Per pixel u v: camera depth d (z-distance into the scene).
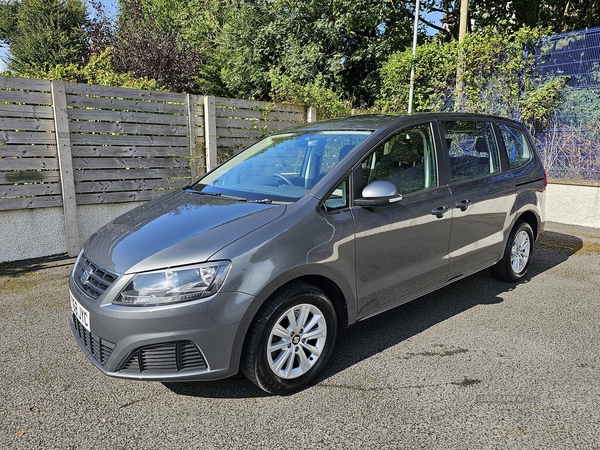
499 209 3.97
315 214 2.67
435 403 2.50
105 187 5.44
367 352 3.10
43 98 4.85
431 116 3.58
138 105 5.57
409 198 3.16
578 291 4.27
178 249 2.37
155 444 2.19
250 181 3.34
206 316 2.26
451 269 3.56
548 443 2.17
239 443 2.19
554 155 7.29
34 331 3.40
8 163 4.73
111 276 2.39
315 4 12.35
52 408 2.47
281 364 2.54
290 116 7.30
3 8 23.12
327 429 2.29
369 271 2.91
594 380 2.72
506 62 7.61
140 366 2.29
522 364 2.92
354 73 13.33
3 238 4.87
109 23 16.09
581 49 6.82
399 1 12.37
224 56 14.24
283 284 2.48
